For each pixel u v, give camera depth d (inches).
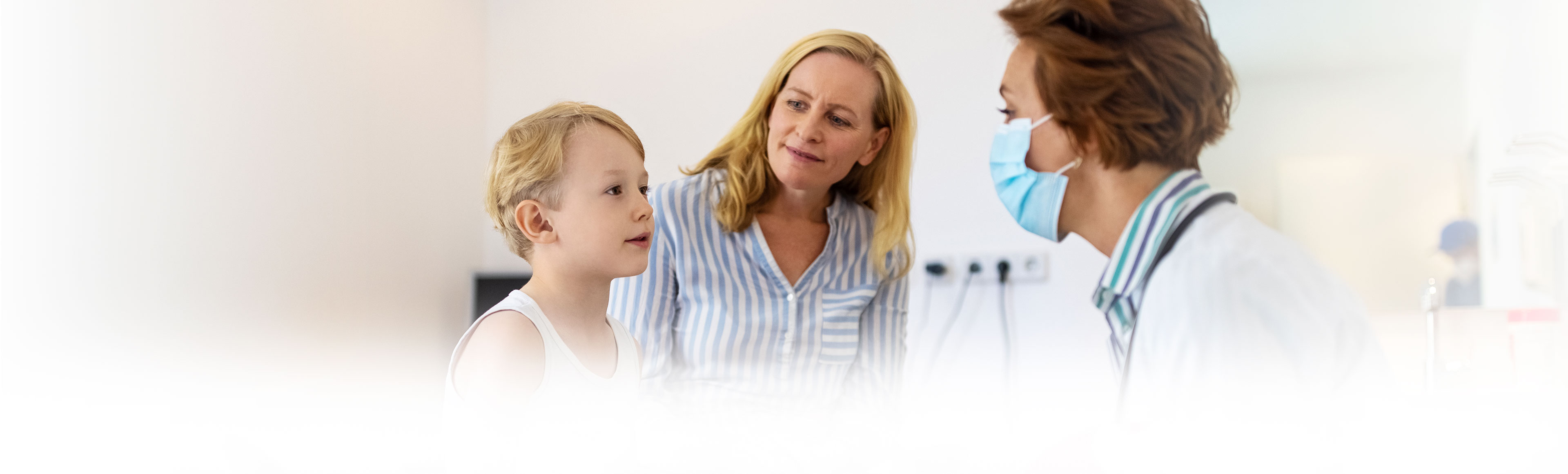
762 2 104.3
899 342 65.4
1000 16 59.3
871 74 60.6
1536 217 68.6
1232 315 50.7
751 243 60.6
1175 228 53.2
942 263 94.3
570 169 45.5
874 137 62.4
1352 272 74.3
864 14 99.2
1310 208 75.0
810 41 60.6
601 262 45.8
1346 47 75.4
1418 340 71.4
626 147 47.1
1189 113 53.3
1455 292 70.9
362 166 100.6
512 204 46.3
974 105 94.3
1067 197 57.4
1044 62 56.6
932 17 96.5
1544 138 68.6
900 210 63.7
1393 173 73.7
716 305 60.1
